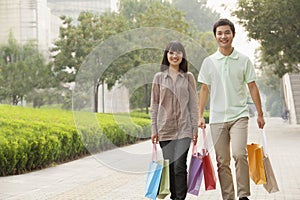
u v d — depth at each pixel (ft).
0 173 29.22
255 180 18.95
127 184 25.98
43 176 29.30
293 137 61.31
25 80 43.78
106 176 28.91
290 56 66.74
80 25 51.98
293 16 63.16
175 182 18.11
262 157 18.99
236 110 18.53
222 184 18.94
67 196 22.97
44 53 46.21
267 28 65.26
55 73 46.37
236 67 18.61
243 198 18.29
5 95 43.04
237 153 18.19
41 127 34.14
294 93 102.06
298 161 35.70
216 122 18.65
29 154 31.04
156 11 75.46
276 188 19.21
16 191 24.35
